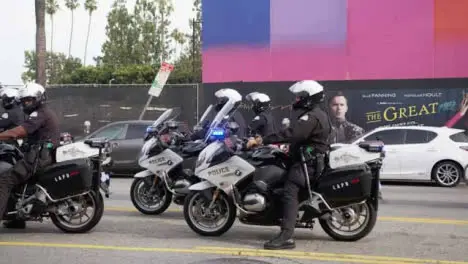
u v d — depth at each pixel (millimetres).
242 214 7016
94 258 6301
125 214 9117
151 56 53312
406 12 19531
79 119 19906
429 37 19422
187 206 7434
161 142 8805
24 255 6434
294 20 20297
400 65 19641
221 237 7355
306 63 20297
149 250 6656
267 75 20578
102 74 41938
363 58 19891
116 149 15000
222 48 20875
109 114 19844
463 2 19172
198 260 6203
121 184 13648
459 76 19188
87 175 7246
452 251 6648
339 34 20000
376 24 19766
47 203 7270
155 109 19781
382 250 6680
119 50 52438
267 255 6410
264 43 20547
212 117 9367
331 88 19844
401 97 19219
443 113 18984
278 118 19656
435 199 11336
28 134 7074
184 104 19750
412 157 14305
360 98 19453
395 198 11484
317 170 6703
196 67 45688
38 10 19734
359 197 6762
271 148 7047
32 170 7070
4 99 8016
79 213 7492
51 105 20000
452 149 14117
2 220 7426
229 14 20750
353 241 7109
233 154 7070
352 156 6797
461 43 19188
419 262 6148
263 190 6836
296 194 6691
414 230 7855
